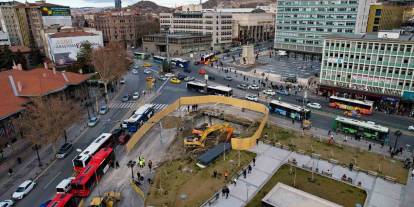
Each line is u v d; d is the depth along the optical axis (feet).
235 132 212.23
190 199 135.54
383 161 163.63
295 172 155.12
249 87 310.45
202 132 196.65
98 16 650.43
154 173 159.22
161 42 550.77
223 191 136.87
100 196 138.10
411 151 174.40
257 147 183.11
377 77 248.93
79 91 288.92
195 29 603.67
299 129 209.87
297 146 182.60
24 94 222.28
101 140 180.45
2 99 208.54
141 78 371.76
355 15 400.88
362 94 258.98
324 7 427.33
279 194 128.77
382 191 138.00
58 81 259.39
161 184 148.25
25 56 429.79
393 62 236.84
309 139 192.85
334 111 244.42
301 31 465.06
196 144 184.75
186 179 151.94
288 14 473.67
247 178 150.61
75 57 432.25
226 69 401.29
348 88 266.16
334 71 272.92
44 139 168.14
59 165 170.40
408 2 648.79
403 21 572.51
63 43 416.46
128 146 180.75
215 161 167.84
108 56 295.28
